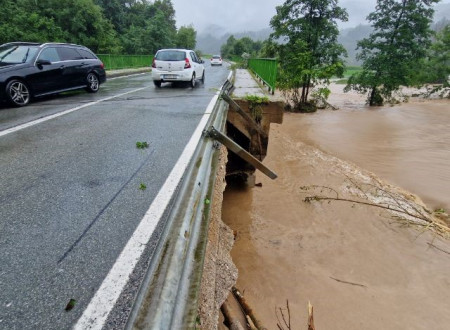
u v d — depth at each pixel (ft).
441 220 20.44
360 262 15.70
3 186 9.50
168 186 9.61
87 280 5.62
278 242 17.46
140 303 4.33
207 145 11.75
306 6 65.98
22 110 21.03
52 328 4.59
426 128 47.73
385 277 14.62
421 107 71.56
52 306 5.02
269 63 30.35
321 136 43.11
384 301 13.08
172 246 5.59
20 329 4.56
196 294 4.92
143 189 9.39
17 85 21.90
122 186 9.58
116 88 35.06
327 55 66.69
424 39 73.97
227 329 9.73
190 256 5.70
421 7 70.44
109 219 7.70
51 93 25.00
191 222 6.66
